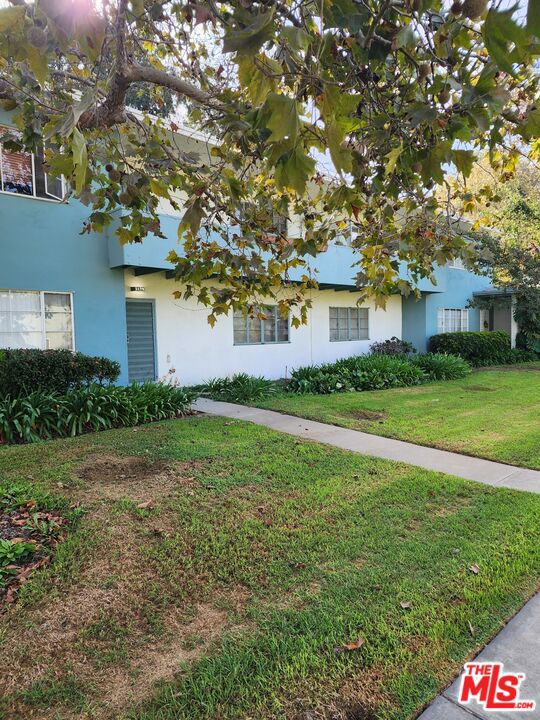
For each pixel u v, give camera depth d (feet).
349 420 25.68
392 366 41.19
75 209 28.99
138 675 7.39
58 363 24.66
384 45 6.41
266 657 7.69
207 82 12.73
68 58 11.55
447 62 6.54
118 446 19.33
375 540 11.66
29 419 21.04
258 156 10.46
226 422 24.34
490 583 9.80
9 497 13.47
